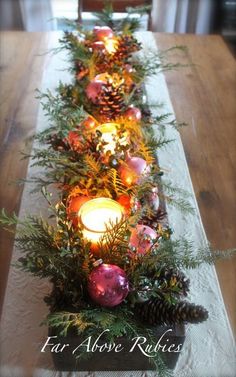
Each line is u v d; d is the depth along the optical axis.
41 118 1.04
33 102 1.11
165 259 0.53
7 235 0.71
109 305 0.49
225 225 0.77
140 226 0.56
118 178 0.60
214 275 0.66
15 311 0.60
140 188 0.60
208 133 1.01
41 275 0.51
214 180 0.87
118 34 1.06
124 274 0.50
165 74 1.23
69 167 0.63
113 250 0.51
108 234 0.50
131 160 0.62
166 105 1.10
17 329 0.58
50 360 0.55
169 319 0.49
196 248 0.71
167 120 1.04
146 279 0.52
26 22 1.92
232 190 0.84
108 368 0.55
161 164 0.90
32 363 0.55
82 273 0.51
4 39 1.42
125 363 0.54
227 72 1.27
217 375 0.54
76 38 1.04
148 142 0.72
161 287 0.51
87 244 0.50
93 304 0.51
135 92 0.91
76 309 0.51
